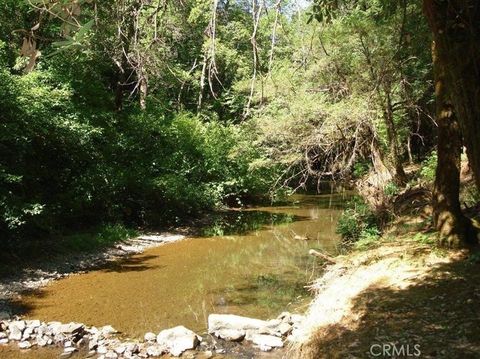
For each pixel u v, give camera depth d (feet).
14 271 30.07
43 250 34.19
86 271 32.09
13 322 21.62
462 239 22.00
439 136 22.56
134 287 28.81
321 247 39.52
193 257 36.81
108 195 42.73
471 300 16.93
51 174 38.47
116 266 33.63
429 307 17.13
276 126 45.80
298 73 42.83
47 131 35.58
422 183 36.86
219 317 21.79
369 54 40.14
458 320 15.66
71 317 23.49
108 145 45.55
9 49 36.42
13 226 29.12
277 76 41.01
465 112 11.87
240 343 20.52
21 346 19.57
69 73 41.88
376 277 21.27
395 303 17.92
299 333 19.21
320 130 44.24
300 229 48.26
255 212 59.57
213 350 19.77
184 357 19.01
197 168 57.88
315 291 24.86
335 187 79.25
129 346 19.66
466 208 26.37
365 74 42.78
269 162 52.70
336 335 16.89
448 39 11.87
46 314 23.81
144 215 47.06
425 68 40.04
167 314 24.17
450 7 11.65
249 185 62.80
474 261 20.26
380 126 47.14
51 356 18.79
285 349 19.67
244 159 61.00
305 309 24.31
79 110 41.63
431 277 19.70
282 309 24.81
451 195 22.33
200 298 26.76
